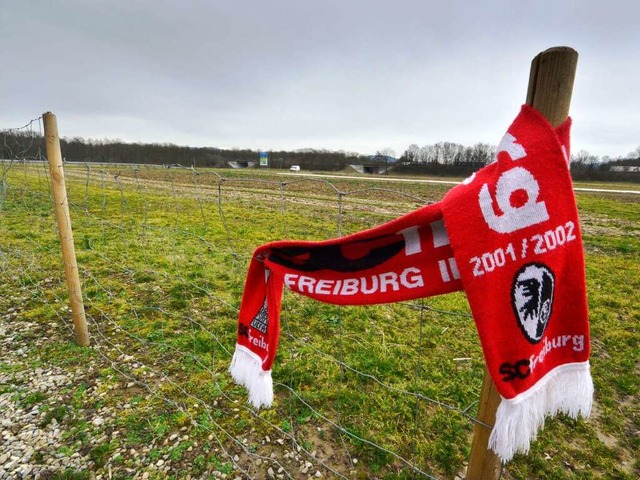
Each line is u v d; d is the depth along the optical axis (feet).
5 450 7.37
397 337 11.92
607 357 11.39
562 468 7.40
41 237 22.29
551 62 3.08
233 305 13.88
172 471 7.00
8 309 13.14
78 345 10.93
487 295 3.21
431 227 3.76
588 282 17.71
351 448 7.61
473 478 4.47
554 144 3.16
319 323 12.70
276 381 9.60
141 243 21.36
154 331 11.78
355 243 4.18
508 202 3.19
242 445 7.54
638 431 8.48
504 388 3.31
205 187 54.03
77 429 7.91
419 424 8.27
